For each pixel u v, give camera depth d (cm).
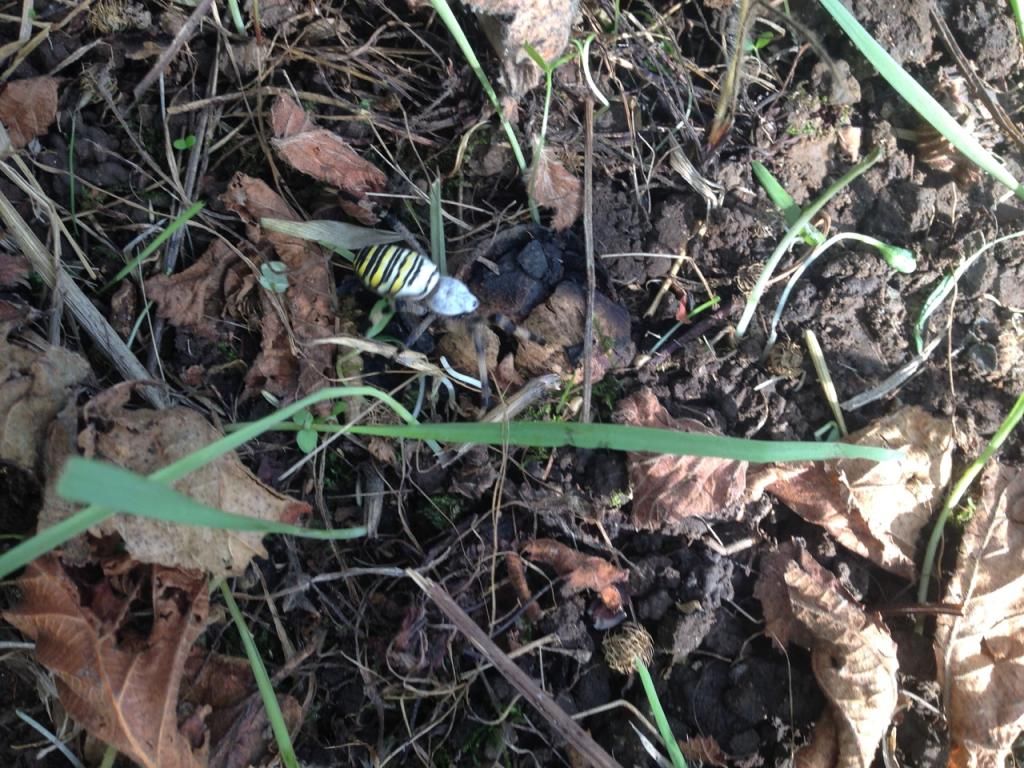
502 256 16
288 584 14
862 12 17
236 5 15
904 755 15
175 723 12
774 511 15
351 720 14
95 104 15
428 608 14
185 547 13
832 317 16
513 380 15
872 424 15
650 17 17
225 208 15
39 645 12
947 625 15
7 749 14
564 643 14
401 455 15
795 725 14
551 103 16
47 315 14
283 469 14
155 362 14
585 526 15
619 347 15
